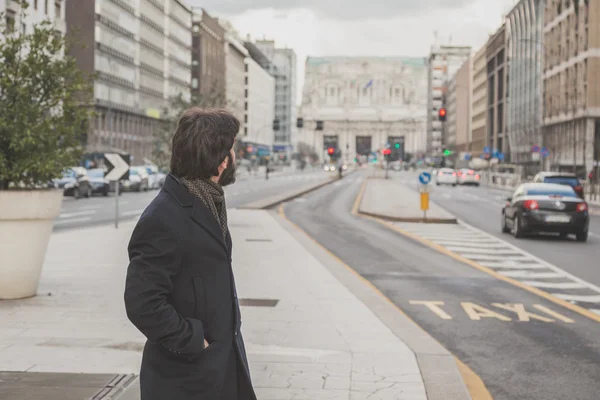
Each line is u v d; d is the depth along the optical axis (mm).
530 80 97375
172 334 3021
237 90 167125
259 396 5988
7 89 9797
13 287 10141
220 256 3207
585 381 7203
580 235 22312
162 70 106062
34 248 10195
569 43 79375
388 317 9664
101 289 11148
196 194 3201
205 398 3139
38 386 5883
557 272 15461
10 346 7469
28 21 56438
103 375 6297
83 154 10547
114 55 85500
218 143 3227
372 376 6645
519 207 22609
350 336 8359
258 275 13383
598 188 57969
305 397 5984
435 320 10289
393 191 59625
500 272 15398
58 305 9812
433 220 29359
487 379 7273
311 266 14734
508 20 115312
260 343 7949
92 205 37531
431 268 15906
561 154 80562
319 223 28812
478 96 153375
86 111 10273
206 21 134000
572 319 10422
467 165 149250
